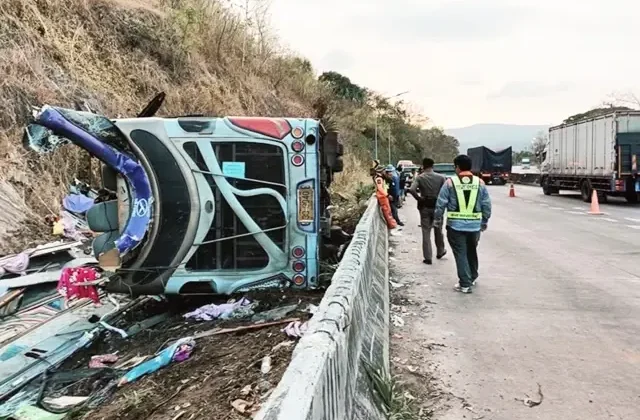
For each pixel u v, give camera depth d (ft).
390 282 31.37
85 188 37.24
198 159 22.95
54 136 21.81
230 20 77.15
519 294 28.40
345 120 148.25
